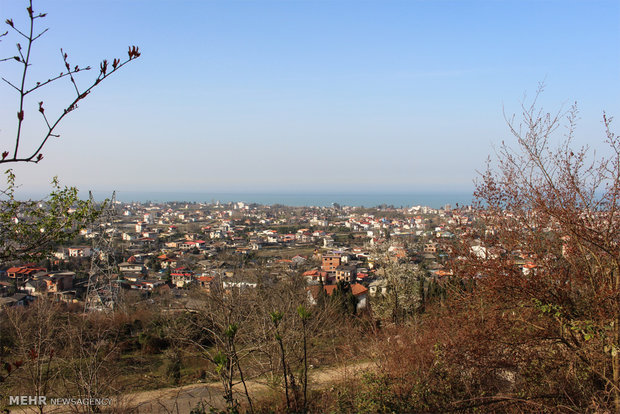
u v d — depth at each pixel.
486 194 5.72
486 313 5.62
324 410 5.90
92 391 6.79
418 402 5.55
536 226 5.39
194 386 9.05
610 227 4.70
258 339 6.54
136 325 15.32
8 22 2.38
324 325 9.80
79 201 5.24
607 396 4.83
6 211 4.79
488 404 5.16
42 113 2.55
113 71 2.71
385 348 7.49
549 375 5.28
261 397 7.26
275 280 10.98
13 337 8.71
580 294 5.27
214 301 6.90
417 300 16.45
